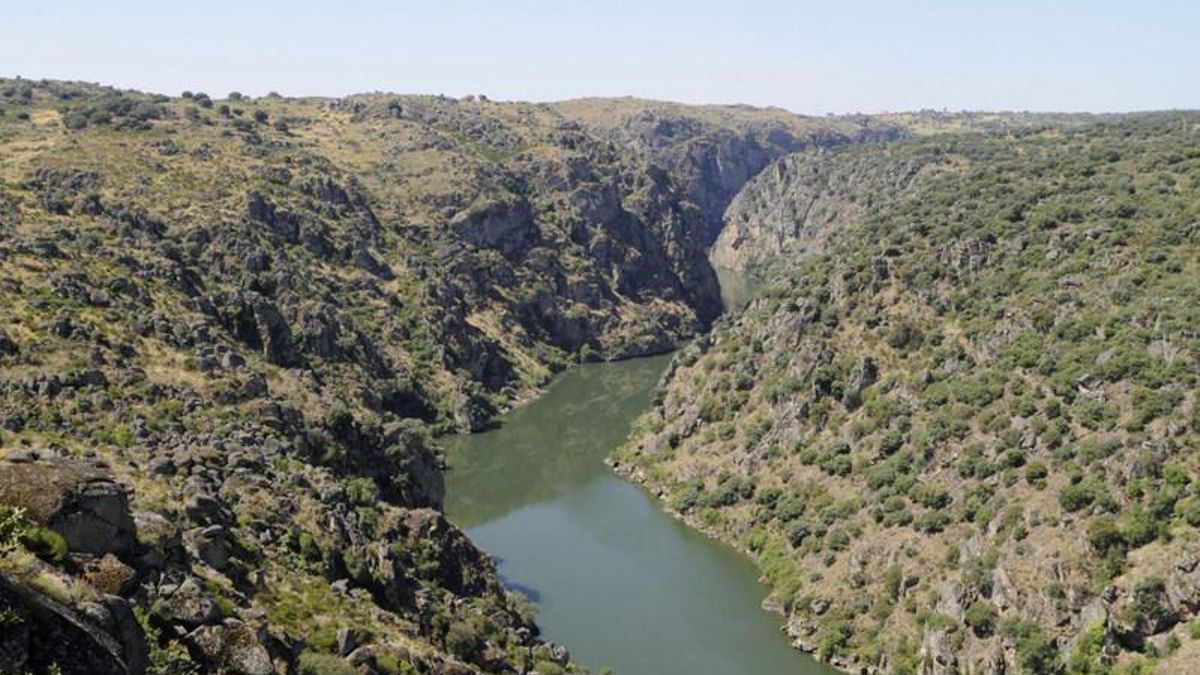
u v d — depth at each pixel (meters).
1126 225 102.62
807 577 85.06
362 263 163.38
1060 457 76.50
